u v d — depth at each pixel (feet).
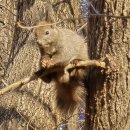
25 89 45.37
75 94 33.22
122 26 27.91
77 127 53.16
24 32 48.01
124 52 27.78
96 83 28.73
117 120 27.53
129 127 27.20
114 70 27.81
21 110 44.68
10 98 45.52
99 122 28.19
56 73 34.47
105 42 28.40
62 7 48.96
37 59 46.03
